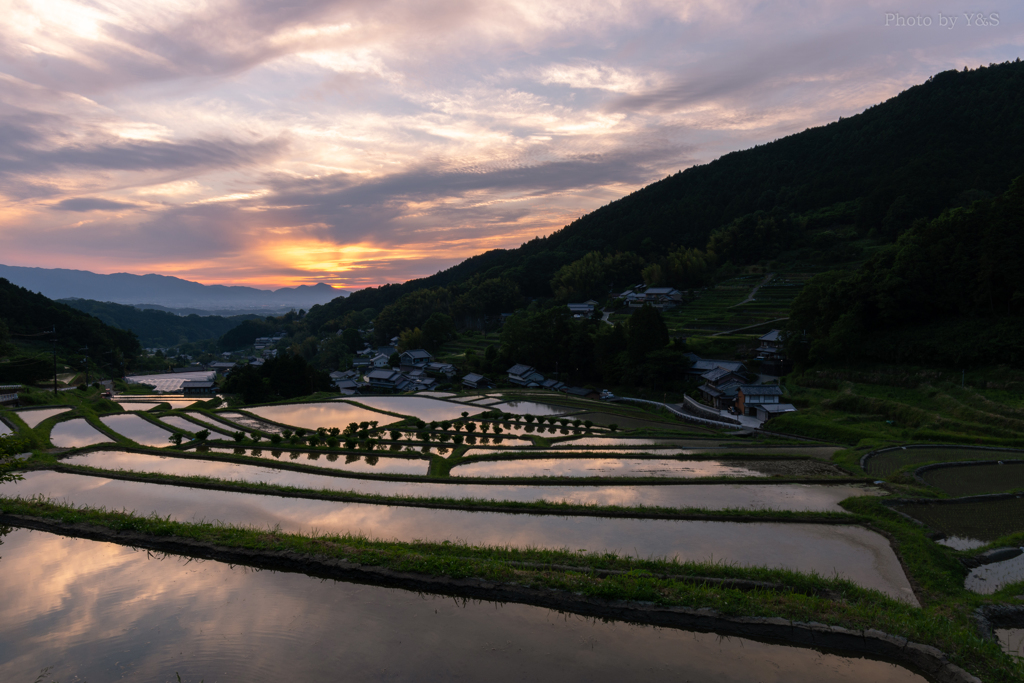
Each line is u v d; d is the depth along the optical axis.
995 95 143.75
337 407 59.56
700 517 20.50
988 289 53.56
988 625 12.83
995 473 29.62
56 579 14.07
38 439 34.09
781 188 168.75
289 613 12.23
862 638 11.12
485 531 18.94
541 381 88.94
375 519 20.23
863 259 106.56
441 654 10.52
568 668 10.15
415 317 156.00
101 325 133.12
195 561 15.29
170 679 9.62
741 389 58.38
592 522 20.12
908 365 56.16
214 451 34.62
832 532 19.41
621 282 151.88
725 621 11.80
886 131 160.62
